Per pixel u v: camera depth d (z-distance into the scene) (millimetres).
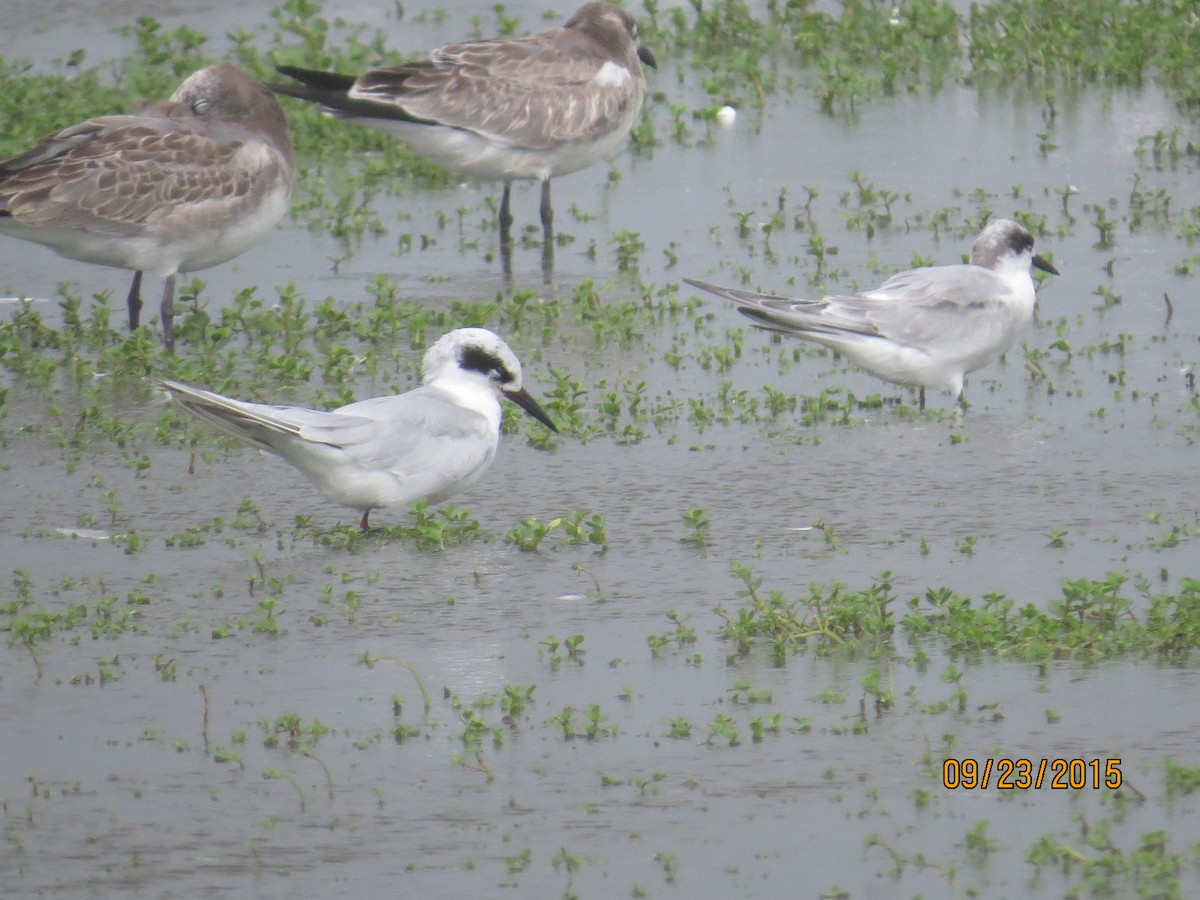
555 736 10438
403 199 23641
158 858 9227
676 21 29672
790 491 14414
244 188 18203
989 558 12945
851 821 9531
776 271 20125
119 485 14695
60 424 16125
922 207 22234
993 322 16375
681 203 22891
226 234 18219
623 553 13164
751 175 23828
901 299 16328
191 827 9523
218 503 14320
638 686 11039
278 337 18406
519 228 22344
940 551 13102
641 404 16672
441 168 24406
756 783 9891
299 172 24312
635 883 8953
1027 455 15141
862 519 13773
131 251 17953
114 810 9695
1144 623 11727
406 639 11742
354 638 11758
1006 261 16750
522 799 9758
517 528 13438
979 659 11359
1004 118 25766
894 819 9539
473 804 9719
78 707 10867
